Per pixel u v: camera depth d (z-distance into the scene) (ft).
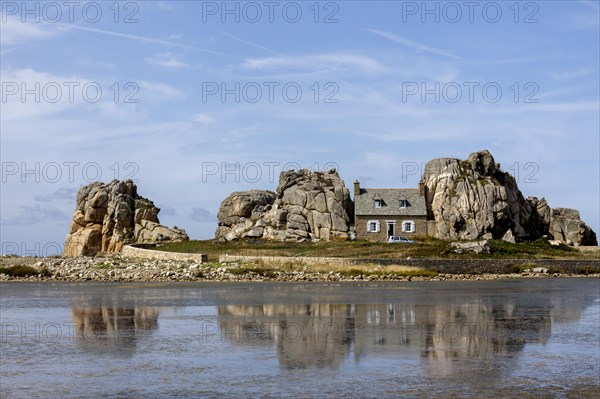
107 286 232.12
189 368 99.55
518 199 389.80
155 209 435.94
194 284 241.35
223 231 418.92
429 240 357.20
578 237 396.37
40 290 215.51
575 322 143.84
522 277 288.92
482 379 93.40
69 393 86.94
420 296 196.03
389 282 255.91
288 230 366.43
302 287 228.63
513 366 100.83
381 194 374.43
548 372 97.30
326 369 98.89
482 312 159.02
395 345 116.37
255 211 409.49
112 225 425.69
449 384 90.84
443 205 367.04
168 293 204.13
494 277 285.23
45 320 145.18
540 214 399.85
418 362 103.35
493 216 363.56
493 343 118.62
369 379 93.25
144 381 92.38
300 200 372.38
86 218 431.84
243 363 102.63
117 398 84.84
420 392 87.20
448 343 118.52
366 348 113.70
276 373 96.53
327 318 147.95
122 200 430.20
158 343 118.52
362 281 259.19
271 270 274.36
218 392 87.10
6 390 88.22
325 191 372.58
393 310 161.68
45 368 99.76
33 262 309.42
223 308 165.17
